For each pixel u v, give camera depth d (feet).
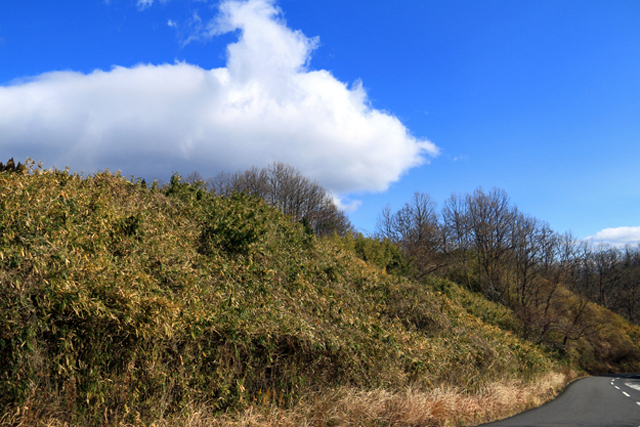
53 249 19.53
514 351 59.36
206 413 20.59
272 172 174.29
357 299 46.01
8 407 15.49
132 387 18.79
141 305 19.39
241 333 24.14
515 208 158.71
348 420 23.95
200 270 31.35
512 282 140.87
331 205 179.93
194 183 48.91
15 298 16.39
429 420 26.94
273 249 43.39
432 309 52.24
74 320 17.54
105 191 34.40
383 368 31.07
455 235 173.06
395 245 114.93
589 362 148.25
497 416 34.27
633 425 30.68
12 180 23.77
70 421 16.85
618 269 240.12
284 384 24.52
